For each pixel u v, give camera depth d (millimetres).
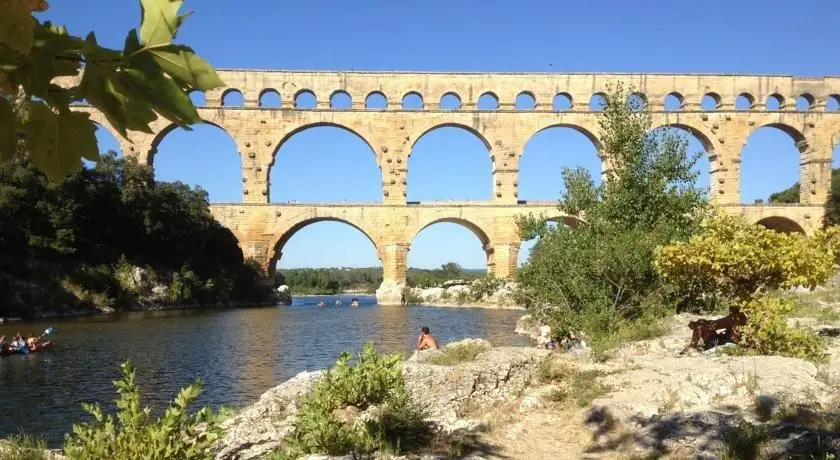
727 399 13086
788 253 16953
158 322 51406
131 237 71062
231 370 28281
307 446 10141
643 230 27375
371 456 9883
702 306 27000
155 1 2061
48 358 30609
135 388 8852
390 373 11523
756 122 80250
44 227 61062
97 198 66188
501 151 79188
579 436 12297
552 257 27844
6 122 2496
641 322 23781
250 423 12180
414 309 71062
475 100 80188
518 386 15227
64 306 57781
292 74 78812
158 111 2283
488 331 45688
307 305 85625
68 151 2615
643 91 80750
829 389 13164
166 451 8125
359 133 78750
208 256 81000
